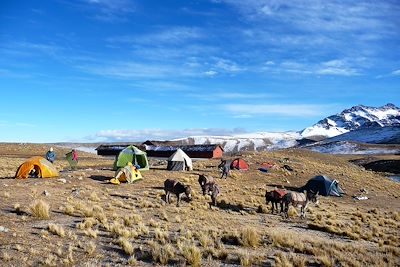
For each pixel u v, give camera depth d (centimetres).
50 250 1303
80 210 2014
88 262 1225
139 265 1249
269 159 7094
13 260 1177
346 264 1384
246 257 1352
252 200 3262
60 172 3800
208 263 1312
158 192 3059
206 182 2894
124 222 1838
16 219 1681
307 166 6600
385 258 1578
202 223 2100
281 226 2323
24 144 11312
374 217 3117
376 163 14325
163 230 1770
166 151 8106
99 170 4075
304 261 1350
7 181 2930
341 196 4388
